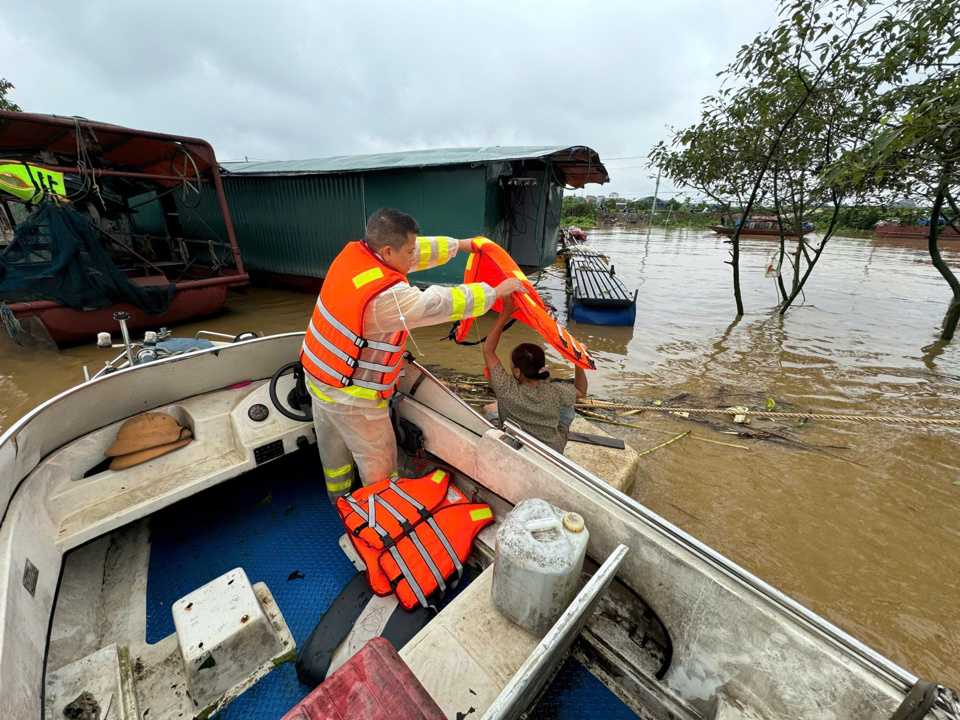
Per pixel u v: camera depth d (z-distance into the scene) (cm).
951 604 275
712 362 671
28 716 131
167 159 873
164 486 227
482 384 567
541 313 219
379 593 192
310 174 898
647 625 179
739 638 139
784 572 297
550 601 149
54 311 661
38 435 210
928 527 336
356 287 183
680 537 152
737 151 838
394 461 238
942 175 548
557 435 259
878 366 656
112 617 201
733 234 909
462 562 202
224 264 905
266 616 175
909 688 111
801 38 672
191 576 224
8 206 784
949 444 445
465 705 140
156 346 354
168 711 161
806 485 382
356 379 202
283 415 266
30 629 150
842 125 734
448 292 189
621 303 834
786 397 550
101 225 917
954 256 2061
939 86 534
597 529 175
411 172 844
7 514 175
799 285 902
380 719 110
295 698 167
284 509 268
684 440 451
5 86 1361
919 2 547
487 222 830
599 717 159
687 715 154
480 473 224
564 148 779
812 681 125
